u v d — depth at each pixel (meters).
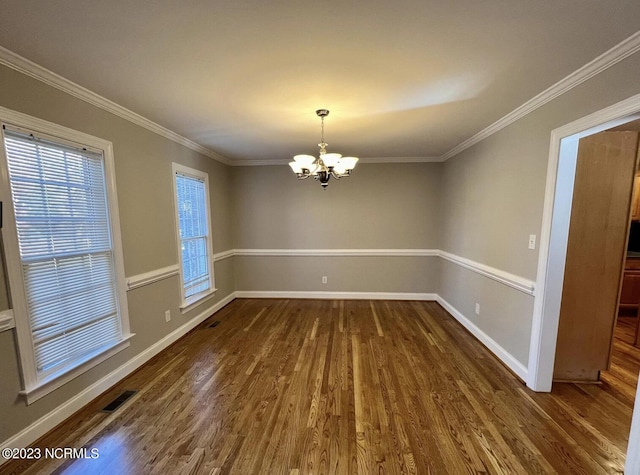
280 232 4.79
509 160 2.60
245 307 4.42
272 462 1.59
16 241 1.66
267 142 3.55
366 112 2.50
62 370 1.91
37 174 1.80
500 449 1.68
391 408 2.04
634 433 1.45
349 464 1.58
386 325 3.65
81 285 2.10
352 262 4.74
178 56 1.63
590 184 2.19
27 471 1.55
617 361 2.74
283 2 1.20
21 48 1.53
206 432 1.82
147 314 2.76
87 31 1.39
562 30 1.38
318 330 3.49
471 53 1.60
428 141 3.50
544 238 2.13
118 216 2.39
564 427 1.86
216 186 4.26
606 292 2.28
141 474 1.52
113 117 2.34
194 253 3.70
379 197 4.59
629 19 1.28
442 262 4.40
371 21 1.33
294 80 1.92
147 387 2.32
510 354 2.58
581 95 1.80
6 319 1.61
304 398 2.16
